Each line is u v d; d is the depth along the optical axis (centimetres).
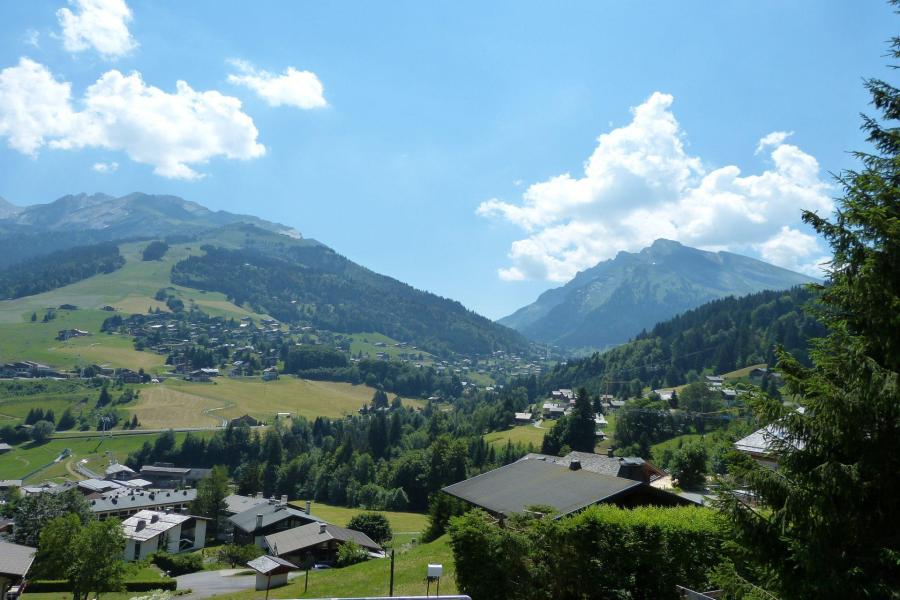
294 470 14862
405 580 3531
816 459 1273
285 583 4994
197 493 11006
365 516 7862
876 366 1146
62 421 19725
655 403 13750
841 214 1285
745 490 1380
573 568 2203
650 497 3033
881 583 1093
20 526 7838
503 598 2234
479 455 13350
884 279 1173
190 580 6469
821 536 1181
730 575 1342
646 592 2161
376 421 16812
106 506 10638
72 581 4716
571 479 3500
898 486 1148
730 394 14075
